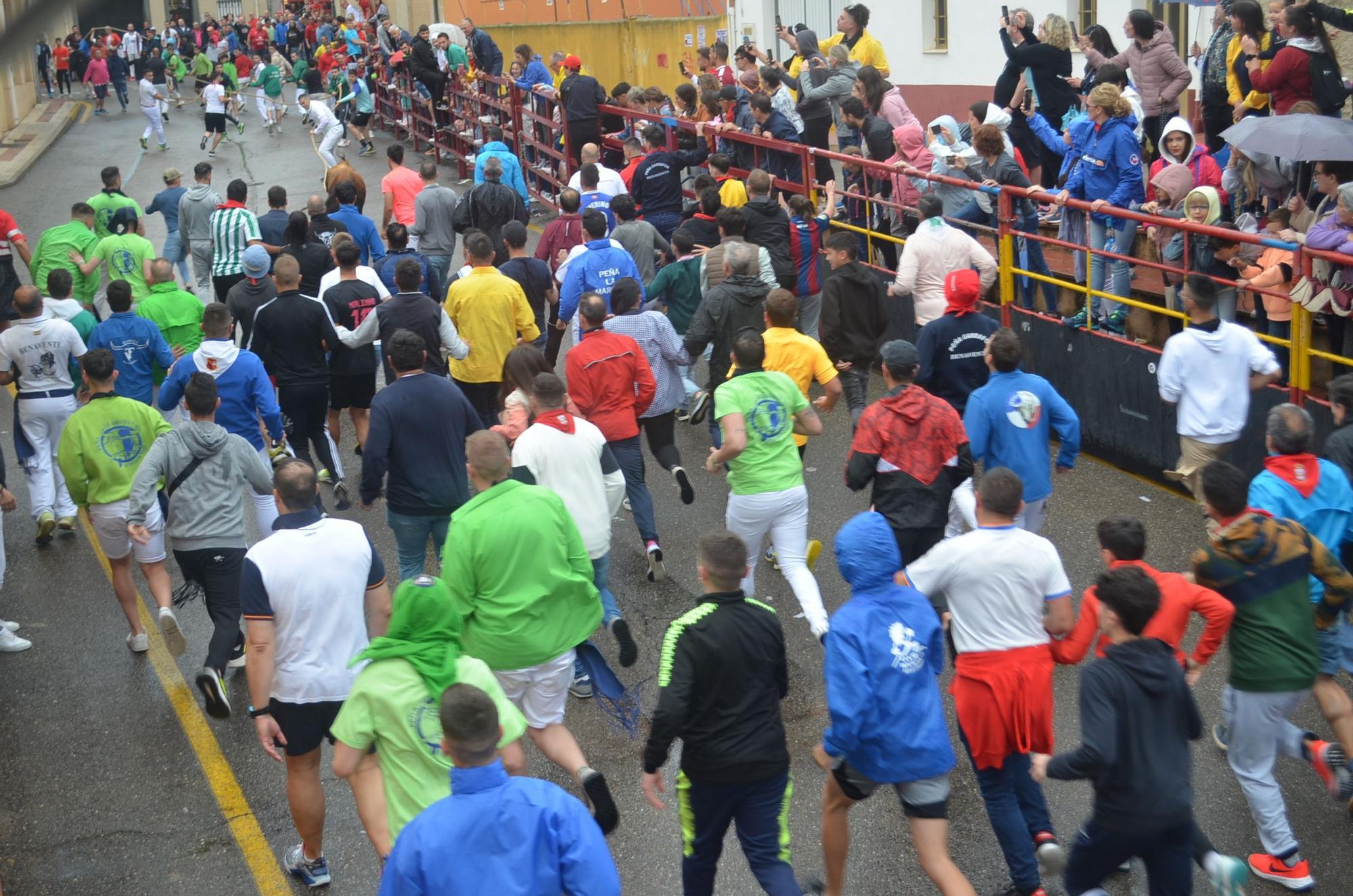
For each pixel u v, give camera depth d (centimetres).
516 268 1027
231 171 2477
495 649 532
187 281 1619
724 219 972
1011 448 664
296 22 4453
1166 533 860
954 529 736
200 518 652
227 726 686
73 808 613
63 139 3062
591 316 778
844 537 458
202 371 795
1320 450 816
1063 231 1028
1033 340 1061
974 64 2105
